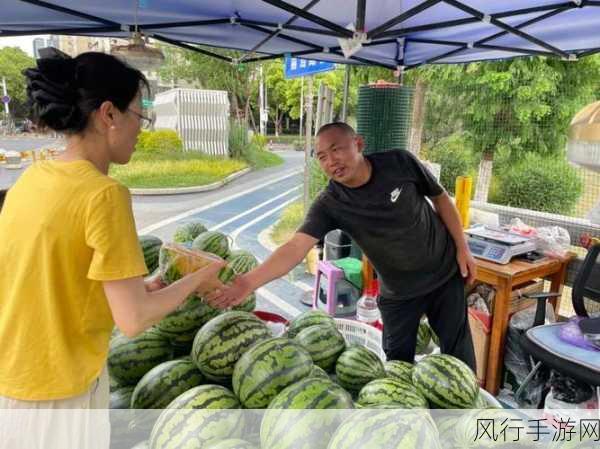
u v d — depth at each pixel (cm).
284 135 4256
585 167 176
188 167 1518
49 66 114
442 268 273
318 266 464
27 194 116
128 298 113
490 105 563
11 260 115
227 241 244
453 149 610
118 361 174
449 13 305
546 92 529
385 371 179
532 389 320
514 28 297
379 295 290
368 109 448
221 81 2109
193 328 181
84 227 110
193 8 298
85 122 118
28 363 116
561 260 361
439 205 274
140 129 131
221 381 158
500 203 564
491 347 344
